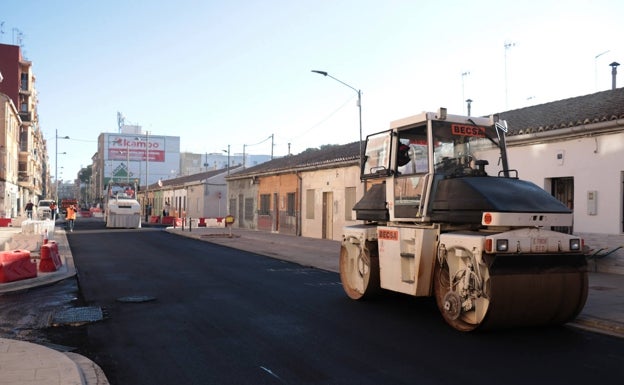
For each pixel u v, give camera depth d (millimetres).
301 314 9391
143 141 100188
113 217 39156
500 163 9570
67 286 12383
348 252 11117
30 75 64188
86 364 6336
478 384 5746
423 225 9055
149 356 6816
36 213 53281
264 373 6133
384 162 10234
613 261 13352
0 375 5668
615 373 6121
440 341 7555
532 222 7734
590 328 8383
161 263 17172
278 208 34156
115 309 9766
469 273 7871
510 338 7750
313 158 31672
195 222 42844
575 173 14344
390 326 8477
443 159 9109
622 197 13305
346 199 26188
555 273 7820
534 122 16109
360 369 6270
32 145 66000
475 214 7957
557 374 6082
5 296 11070
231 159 111500
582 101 17016
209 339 7645
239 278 13953
